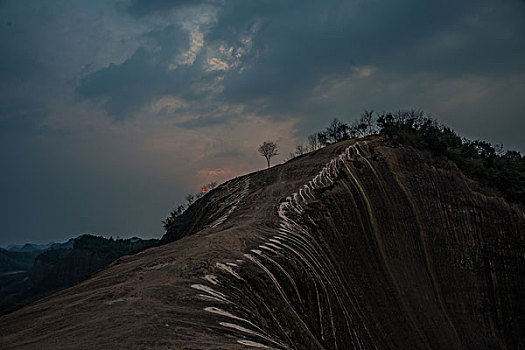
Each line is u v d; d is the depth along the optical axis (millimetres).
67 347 9203
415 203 43125
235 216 34281
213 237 24766
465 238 42469
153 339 9477
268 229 28328
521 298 40062
